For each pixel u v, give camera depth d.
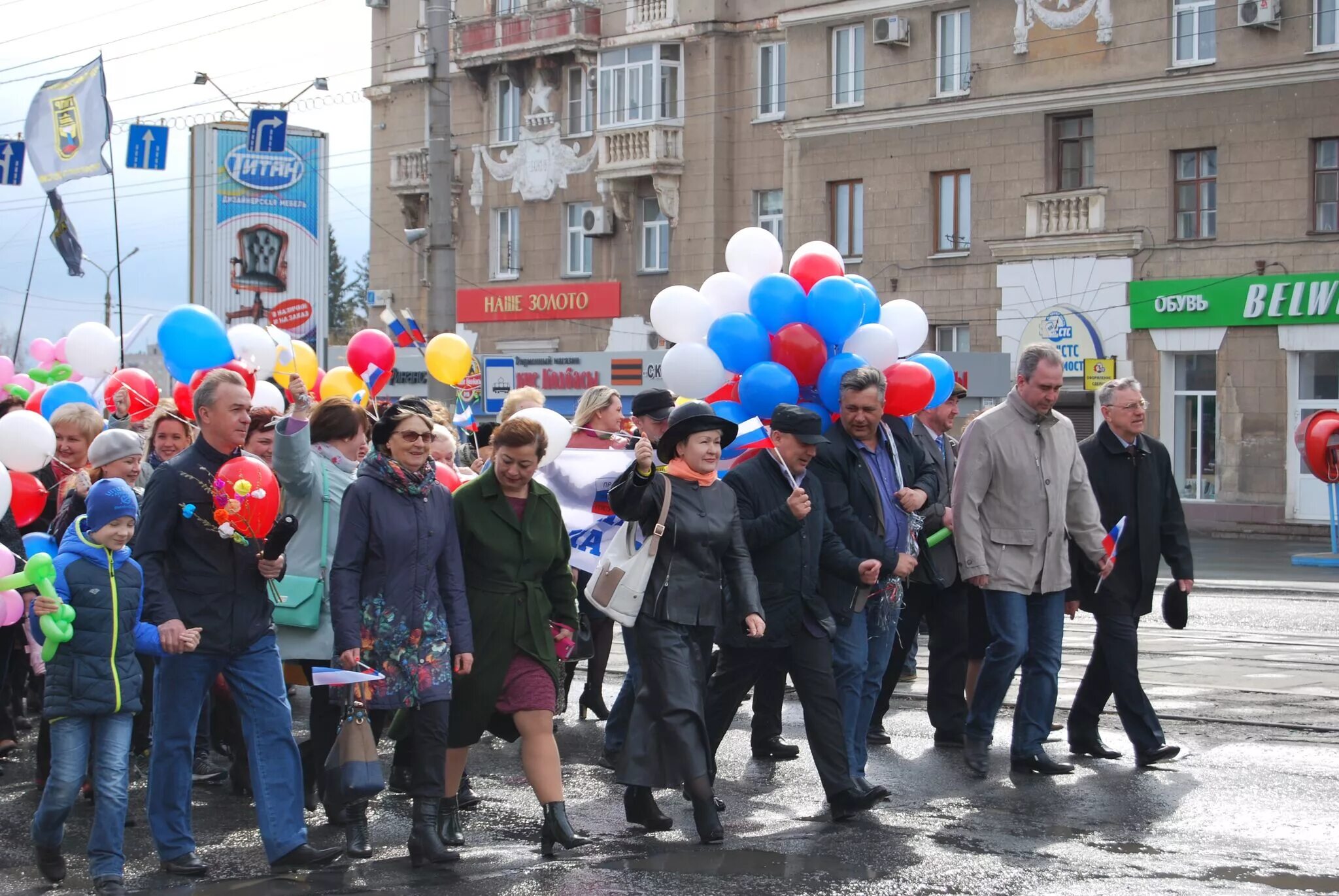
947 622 9.34
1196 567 24.42
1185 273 30.98
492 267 42.88
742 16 37.91
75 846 7.34
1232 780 8.16
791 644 7.40
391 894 6.21
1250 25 29.77
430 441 6.71
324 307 31.70
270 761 6.64
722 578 7.27
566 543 7.06
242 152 30.73
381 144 45.31
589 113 40.53
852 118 35.19
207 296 30.52
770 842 6.98
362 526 6.60
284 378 11.29
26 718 10.63
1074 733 8.96
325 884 6.41
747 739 9.69
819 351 8.81
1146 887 6.12
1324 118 29.28
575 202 40.91
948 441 10.16
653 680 7.04
